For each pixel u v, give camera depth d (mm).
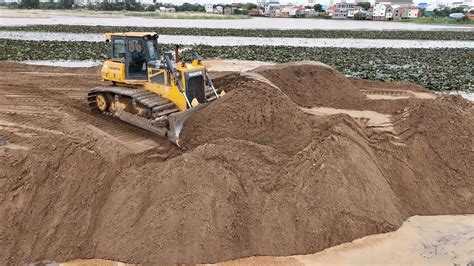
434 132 11273
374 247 8742
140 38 11945
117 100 12250
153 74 11719
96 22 66875
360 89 18328
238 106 10961
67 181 9023
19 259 8086
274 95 11234
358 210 9164
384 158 10781
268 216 8695
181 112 10977
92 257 8242
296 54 33156
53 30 49625
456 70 27672
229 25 69688
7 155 9258
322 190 9086
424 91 18594
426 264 8273
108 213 8703
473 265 8234
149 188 8883
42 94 15109
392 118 13336
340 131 10391
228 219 8484
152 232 8258
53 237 8375
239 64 27203
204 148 9453
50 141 9828
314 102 15180
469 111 12172
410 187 10398
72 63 26281
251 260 8227
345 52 35656
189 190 8664
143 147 10602
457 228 9477
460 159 10914
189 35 49656
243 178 9062
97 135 10609
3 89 15500
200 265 8000
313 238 8656
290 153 10102
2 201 8555
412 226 9523
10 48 30750
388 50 38312
